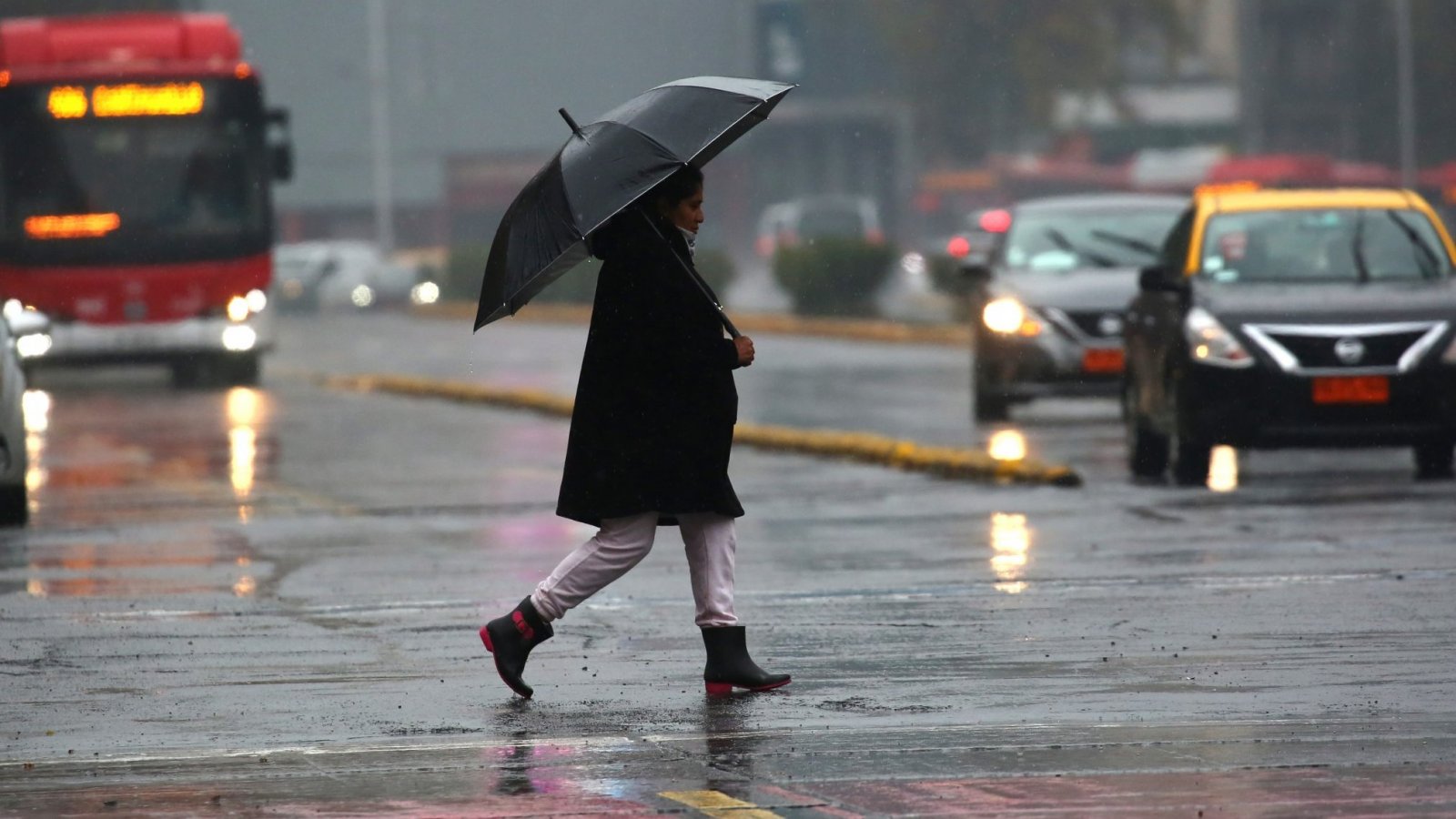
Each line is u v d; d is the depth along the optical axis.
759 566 32.78
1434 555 31.95
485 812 17.56
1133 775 18.47
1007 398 61.28
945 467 46.16
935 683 22.94
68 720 21.81
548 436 60.03
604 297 22.17
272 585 31.83
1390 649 24.41
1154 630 26.05
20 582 32.47
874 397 72.88
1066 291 59.50
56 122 82.75
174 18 85.50
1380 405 41.38
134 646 26.31
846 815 17.19
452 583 31.72
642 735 20.55
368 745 20.33
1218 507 39.03
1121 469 47.78
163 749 20.33
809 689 22.75
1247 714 21.05
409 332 141.38
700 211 22.61
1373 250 44.53
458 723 21.34
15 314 42.09
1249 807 17.27
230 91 84.06
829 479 46.12
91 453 57.25
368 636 26.88
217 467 52.56
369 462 52.94
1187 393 42.34
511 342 123.00
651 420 22.03
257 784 18.80
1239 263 44.59
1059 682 22.88
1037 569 31.67
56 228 82.75
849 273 135.38
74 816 17.77
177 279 83.50
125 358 83.38
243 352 85.19
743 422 62.38
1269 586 29.34
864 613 27.86
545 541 36.97
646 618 27.84
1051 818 17.02
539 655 25.19
